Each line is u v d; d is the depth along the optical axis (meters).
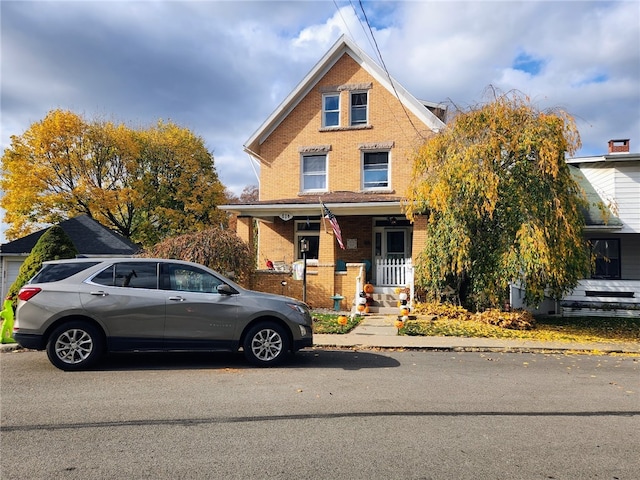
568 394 6.79
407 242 19.41
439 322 13.28
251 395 6.45
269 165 20.81
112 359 8.80
